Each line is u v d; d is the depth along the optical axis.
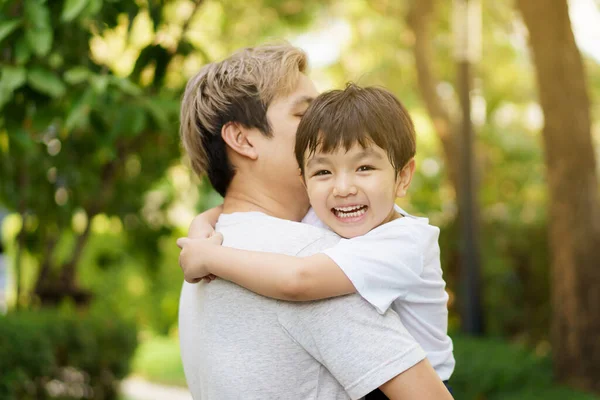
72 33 3.06
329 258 1.39
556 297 6.21
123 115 2.86
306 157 1.52
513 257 8.76
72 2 2.53
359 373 1.34
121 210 5.53
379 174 1.48
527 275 8.74
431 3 8.44
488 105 11.10
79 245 6.06
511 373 5.86
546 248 8.64
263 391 1.40
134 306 13.01
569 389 5.79
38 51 2.60
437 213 10.45
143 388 9.02
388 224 1.46
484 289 8.71
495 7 9.55
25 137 2.81
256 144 1.63
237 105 1.63
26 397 5.28
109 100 2.85
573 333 6.05
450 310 8.93
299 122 1.60
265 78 1.62
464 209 6.96
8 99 2.57
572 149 5.98
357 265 1.38
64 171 4.45
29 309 5.80
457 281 8.83
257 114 1.62
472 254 6.92
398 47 10.78
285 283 1.37
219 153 1.66
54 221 5.02
